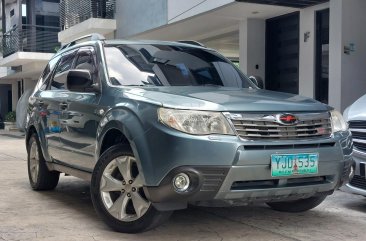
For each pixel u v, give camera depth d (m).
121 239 4.55
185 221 5.26
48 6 27.06
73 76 5.35
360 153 5.68
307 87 11.15
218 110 4.27
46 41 24.17
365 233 4.92
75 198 6.50
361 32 9.68
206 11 11.24
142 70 5.45
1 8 29.09
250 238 4.67
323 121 4.71
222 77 5.87
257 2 10.40
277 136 4.38
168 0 12.67
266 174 4.28
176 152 4.12
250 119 4.31
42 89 7.00
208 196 4.19
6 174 8.75
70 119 5.70
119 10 15.64
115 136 5.00
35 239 4.57
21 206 5.99
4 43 26.20
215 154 4.12
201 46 6.37
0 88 34.09
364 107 5.88
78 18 17.94
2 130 28.62
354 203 6.25
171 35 14.53
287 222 5.30
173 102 4.36
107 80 5.25
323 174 4.59
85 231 4.83
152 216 4.46
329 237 4.75
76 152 5.61
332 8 9.72
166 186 4.16
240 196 4.27
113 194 4.83
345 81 9.60
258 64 12.43
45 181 6.83
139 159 4.32
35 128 6.79
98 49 5.66
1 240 4.54
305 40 11.16
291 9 11.26
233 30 13.76
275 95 5.06
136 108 4.54
